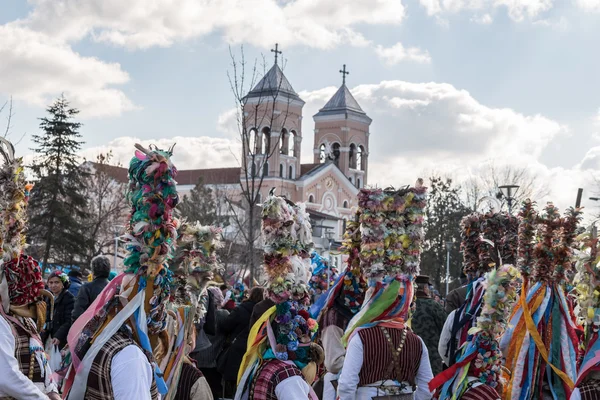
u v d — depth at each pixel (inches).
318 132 4227.4
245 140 778.8
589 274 263.7
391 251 265.1
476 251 334.6
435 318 366.0
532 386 321.7
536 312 327.6
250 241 737.6
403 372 258.5
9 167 194.7
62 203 2228.1
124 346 185.6
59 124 2289.6
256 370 235.1
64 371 202.8
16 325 193.0
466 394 266.2
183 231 273.4
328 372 292.2
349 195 4065.0
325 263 344.5
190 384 264.2
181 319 264.2
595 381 253.0
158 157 193.3
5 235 192.7
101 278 455.5
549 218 331.3
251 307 397.7
